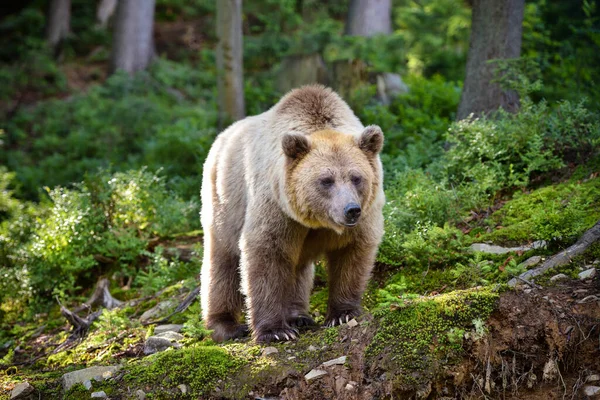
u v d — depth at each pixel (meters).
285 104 9.55
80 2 41.72
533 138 12.20
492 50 14.08
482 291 8.16
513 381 7.76
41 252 13.55
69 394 8.56
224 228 10.12
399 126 17.52
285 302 9.37
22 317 13.39
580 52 17.55
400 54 24.03
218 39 19.58
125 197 14.17
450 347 7.77
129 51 33.47
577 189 10.91
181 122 22.58
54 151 25.98
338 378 7.93
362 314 8.91
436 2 26.47
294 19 32.34
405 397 7.65
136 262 13.83
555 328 7.84
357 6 27.70
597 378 7.62
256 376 8.17
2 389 8.95
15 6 42.44
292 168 8.73
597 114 12.99
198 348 8.66
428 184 12.09
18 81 33.38
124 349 10.49
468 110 14.41
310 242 9.35
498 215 11.25
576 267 8.84
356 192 8.54
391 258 10.85
